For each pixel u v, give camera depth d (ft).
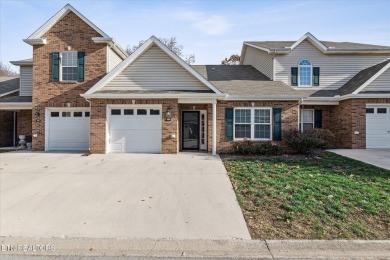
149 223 17.54
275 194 22.30
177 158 39.75
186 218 18.29
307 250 14.05
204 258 13.43
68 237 15.71
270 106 46.19
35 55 50.47
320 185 24.41
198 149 50.96
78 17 50.42
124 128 45.01
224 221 17.74
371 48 57.57
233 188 24.57
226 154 44.21
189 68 45.37
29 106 52.37
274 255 13.62
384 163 34.06
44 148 50.21
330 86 58.23
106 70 50.37
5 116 61.26
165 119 44.24
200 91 45.24
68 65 50.70
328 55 58.39
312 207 19.36
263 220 17.74
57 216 18.72
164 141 44.14
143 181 27.12
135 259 13.34
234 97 45.37
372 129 49.14
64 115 50.93
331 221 17.24
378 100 48.78
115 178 28.27
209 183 26.27
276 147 43.39
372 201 20.26
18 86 65.46
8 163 36.04
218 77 58.59
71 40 50.47
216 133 46.01
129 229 16.72
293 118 46.16
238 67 68.08
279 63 57.93
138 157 40.45
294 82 57.67
